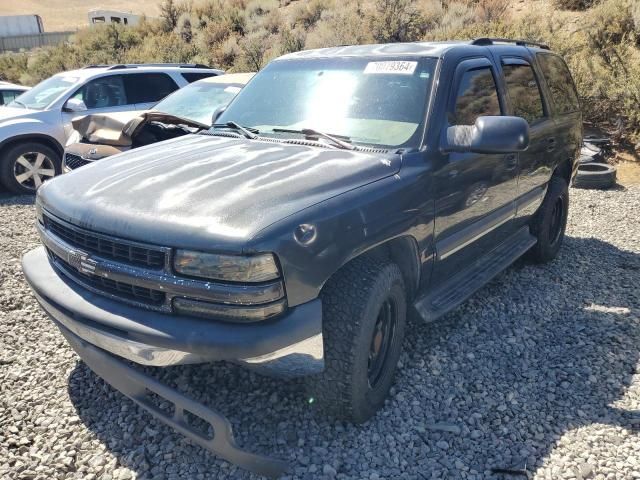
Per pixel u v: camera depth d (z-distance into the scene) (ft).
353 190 9.58
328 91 12.90
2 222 23.77
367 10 62.13
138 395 9.55
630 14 41.47
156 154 11.54
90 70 31.89
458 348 13.16
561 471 9.30
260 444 9.84
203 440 8.86
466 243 13.03
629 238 21.62
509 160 14.25
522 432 10.32
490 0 56.39
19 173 28.94
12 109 30.50
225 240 8.16
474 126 11.32
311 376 9.66
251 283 8.18
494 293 16.31
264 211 8.61
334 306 9.37
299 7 71.67
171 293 8.50
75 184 10.54
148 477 9.20
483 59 13.98
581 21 46.80
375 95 12.35
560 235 19.10
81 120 22.06
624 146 35.01
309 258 8.56
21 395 11.34
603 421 10.61
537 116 16.28
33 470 9.35
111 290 9.22
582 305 15.66
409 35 55.57
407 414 10.73
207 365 12.07
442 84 12.14
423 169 10.98
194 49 69.72
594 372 12.23
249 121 13.33
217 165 10.39
